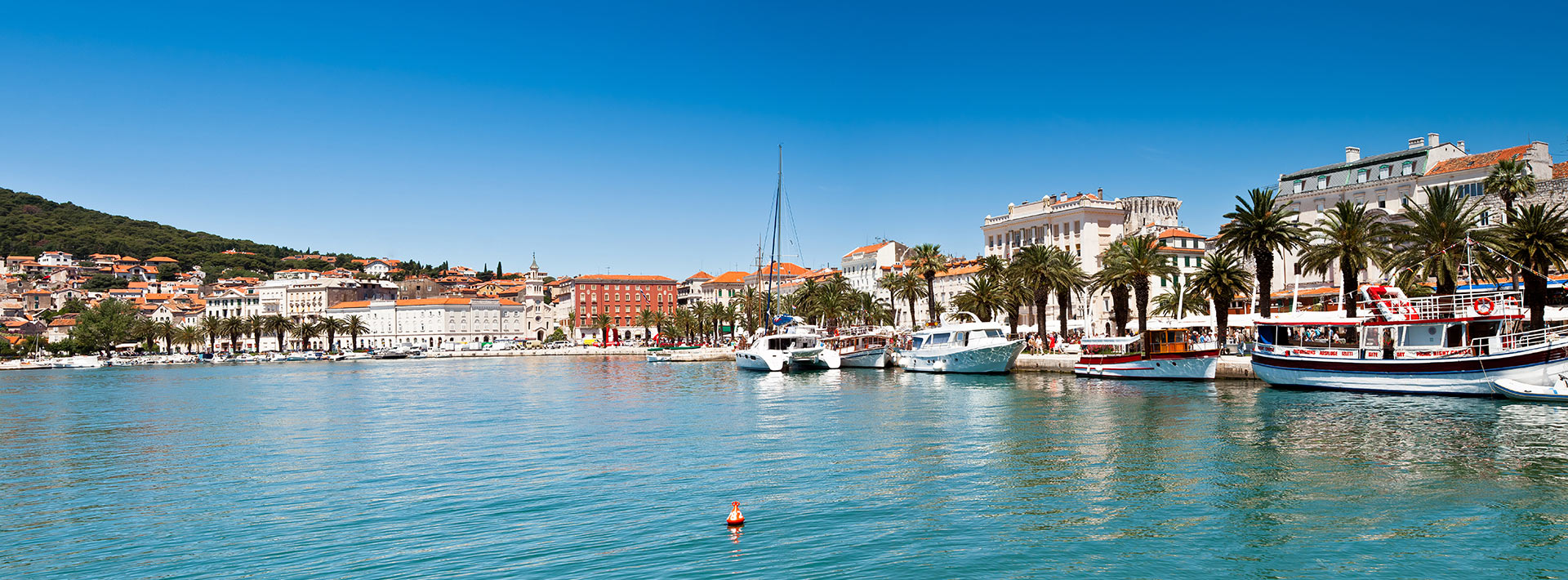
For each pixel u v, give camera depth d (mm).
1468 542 25484
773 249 130250
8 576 24844
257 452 45906
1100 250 156500
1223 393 63281
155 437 53344
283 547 26828
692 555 25109
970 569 23750
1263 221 72062
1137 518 28312
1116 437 43594
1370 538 25922
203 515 31031
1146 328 80062
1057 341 111312
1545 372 52531
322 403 77625
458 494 33125
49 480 38719
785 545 25938
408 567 24500
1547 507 28609
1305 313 69875
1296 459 36781
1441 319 57781
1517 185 75625
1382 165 110125
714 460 39469
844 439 44969
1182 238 146125
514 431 51781
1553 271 81000
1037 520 28281
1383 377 58781
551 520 28938
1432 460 35938
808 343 111000
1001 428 47719
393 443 47906
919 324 190375
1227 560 24312
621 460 39969
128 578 24484
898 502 30812
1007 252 172250
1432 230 65750
